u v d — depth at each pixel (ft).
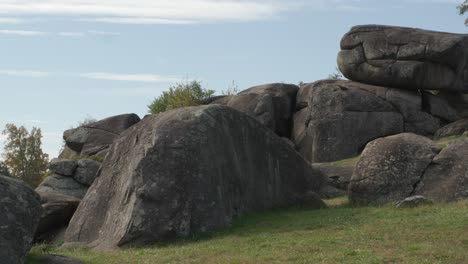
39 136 207.21
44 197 97.86
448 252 57.21
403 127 146.92
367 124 146.72
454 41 143.23
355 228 70.03
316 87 153.28
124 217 77.51
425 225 67.72
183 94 185.26
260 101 159.02
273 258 58.95
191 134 82.28
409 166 88.02
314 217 79.97
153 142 81.41
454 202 81.10
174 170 78.89
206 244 69.51
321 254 59.26
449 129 140.97
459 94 153.38
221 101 171.42
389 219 73.51
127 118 167.84
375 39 150.61
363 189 89.25
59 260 56.44
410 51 146.30
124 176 84.84
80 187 116.06
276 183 93.71
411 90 150.10
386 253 58.08
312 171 101.86
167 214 75.92
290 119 163.94
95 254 67.67
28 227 50.01
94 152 161.07
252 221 81.05
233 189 84.69
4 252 47.83
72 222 88.12
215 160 82.79
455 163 86.07
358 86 152.87
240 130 89.92
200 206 77.97
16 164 204.03
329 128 147.74
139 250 70.03
